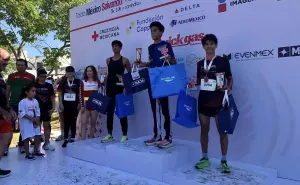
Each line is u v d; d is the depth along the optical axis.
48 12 9.59
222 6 3.77
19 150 5.07
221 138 3.24
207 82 3.26
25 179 3.61
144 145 3.96
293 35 3.21
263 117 3.46
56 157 4.66
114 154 3.93
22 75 5.02
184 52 4.20
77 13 6.04
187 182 3.07
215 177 3.13
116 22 5.21
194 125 3.50
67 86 5.27
